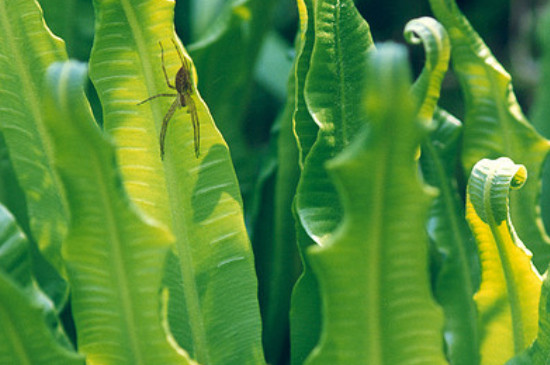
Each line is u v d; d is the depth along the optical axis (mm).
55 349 506
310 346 574
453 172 624
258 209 664
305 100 557
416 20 553
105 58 545
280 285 657
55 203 562
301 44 567
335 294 488
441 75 551
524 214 612
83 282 507
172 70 546
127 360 518
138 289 507
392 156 468
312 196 557
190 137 550
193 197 553
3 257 520
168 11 543
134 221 495
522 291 556
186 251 555
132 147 549
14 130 563
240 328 558
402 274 487
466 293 610
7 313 497
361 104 561
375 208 475
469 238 616
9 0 552
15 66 557
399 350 495
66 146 481
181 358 517
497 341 566
